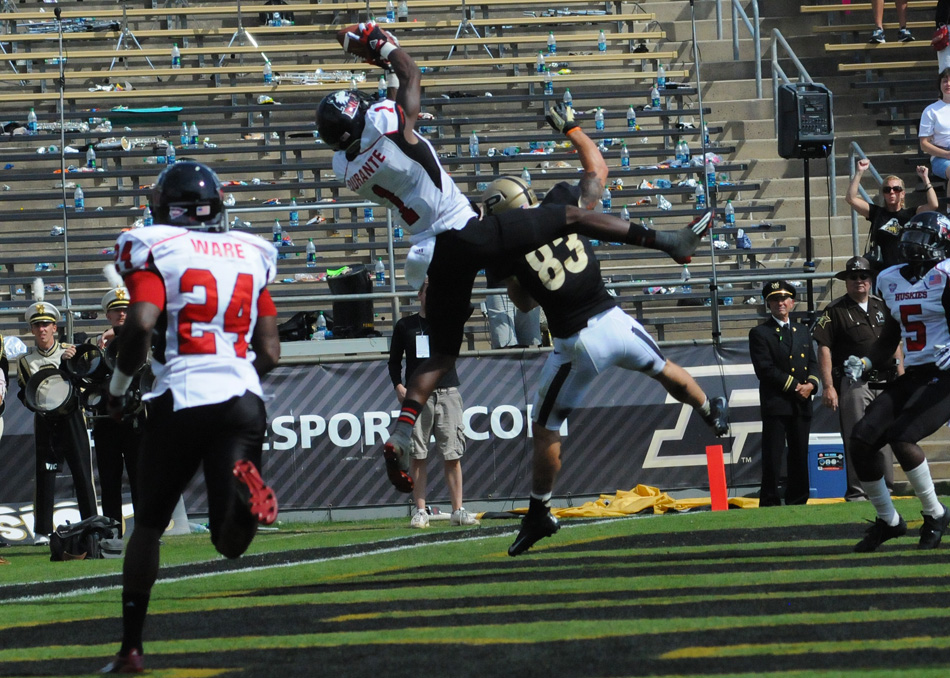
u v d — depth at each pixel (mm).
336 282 42781
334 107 20188
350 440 38750
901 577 20094
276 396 38562
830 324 35906
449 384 34781
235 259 15211
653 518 30609
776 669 13477
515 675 13500
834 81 66188
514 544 23484
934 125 52156
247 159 63250
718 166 61156
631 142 64188
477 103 63844
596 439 38750
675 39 70312
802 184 60688
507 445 38875
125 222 58938
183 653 15992
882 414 23828
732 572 21203
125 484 36938
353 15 70875
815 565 21812
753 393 39188
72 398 32531
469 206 20688
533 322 41625
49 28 68312
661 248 21109
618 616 17234
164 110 63188
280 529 36281
